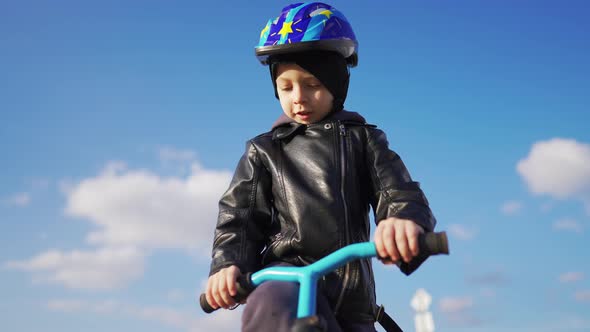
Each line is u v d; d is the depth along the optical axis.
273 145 2.63
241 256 2.46
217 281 2.22
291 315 2.01
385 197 2.38
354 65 2.78
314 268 1.94
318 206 2.46
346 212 2.46
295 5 2.63
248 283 2.11
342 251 1.93
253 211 2.57
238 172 2.66
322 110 2.59
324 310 2.29
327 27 2.55
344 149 2.54
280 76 2.57
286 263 2.45
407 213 2.20
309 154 2.55
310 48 2.50
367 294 2.42
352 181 2.50
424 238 1.87
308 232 2.44
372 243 1.92
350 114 2.64
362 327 2.40
